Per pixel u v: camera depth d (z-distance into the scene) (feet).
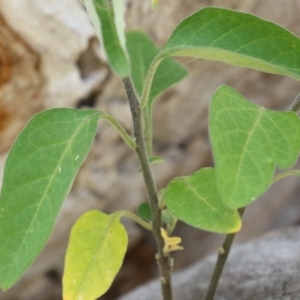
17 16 1.97
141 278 3.12
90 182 2.46
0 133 2.12
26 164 1.45
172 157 2.70
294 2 2.33
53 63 2.07
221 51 1.42
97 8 1.32
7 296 2.74
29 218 1.43
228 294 1.87
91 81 2.15
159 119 2.52
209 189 1.46
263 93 2.71
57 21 2.02
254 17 1.48
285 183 3.34
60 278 2.81
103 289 1.55
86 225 1.57
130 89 1.51
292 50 1.47
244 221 3.30
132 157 2.49
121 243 1.57
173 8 2.13
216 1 2.18
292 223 3.36
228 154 1.33
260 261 1.91
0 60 2.02
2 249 1.43
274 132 1.36
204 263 2.10
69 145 1.46
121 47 1.30
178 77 1.78
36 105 2.12
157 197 1.58
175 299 1.99
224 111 1.36
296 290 1.75
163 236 1.58
